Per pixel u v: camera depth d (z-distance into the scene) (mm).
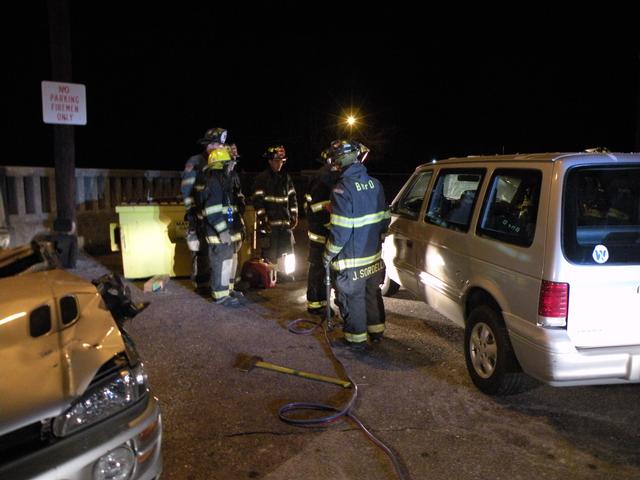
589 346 3318
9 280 2820
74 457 2012
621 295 3303
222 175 5871
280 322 5676
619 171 3449
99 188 10156
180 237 7305
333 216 4535
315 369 4500
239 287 6945
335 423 3621
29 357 2178
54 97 7430
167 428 3531
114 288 3094
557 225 3307
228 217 5977
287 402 3912
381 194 4797
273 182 7164
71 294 2633
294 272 8062
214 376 4332
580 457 3232
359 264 4664
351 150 4629
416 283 5340
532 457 3236
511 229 3766
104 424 2143
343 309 4809
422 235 5133
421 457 3234
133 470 2207
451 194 5195
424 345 5051
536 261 3389
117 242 7395
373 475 3059
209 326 5516
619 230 3361
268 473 3070
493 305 3979
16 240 8203
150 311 5992
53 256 3287
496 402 3928
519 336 3510
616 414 3752
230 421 3631
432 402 3924
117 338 2400
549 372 3314
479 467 3133
